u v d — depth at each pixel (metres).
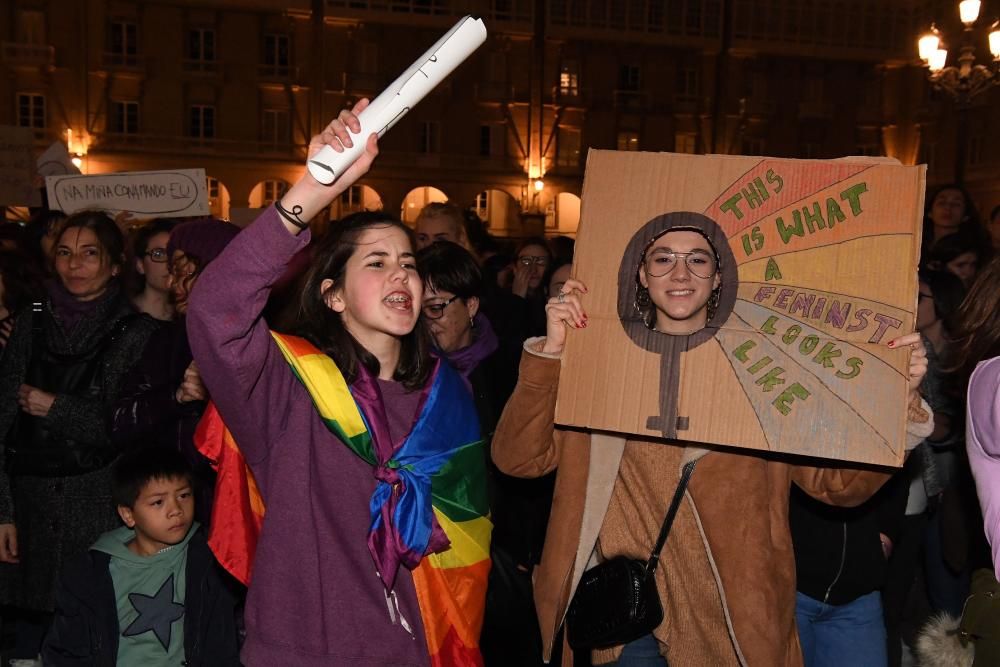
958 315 2.57
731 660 2.73
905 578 4.47
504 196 33.53
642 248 2.62
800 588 3.15
